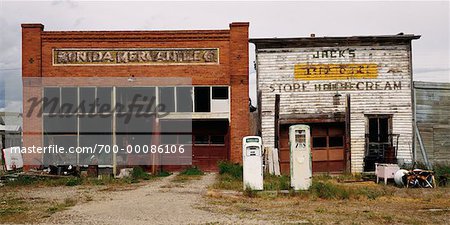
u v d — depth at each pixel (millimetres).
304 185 17422
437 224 11859
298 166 17469
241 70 27531
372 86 27453
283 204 15008
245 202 15453
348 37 27234
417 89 27594
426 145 27484
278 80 27438
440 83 27859
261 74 27516
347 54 27484
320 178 23234
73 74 27797
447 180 20484
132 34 27719
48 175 23531
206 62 27734
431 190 18641
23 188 20297
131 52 27766
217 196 16766
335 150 27531
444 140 27703
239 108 27516
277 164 24984
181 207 14430
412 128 27344
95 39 27766
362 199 16016
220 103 27719
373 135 27500
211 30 27672
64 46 27859
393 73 27500
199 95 27812
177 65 27719
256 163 17469
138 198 16578
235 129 27438
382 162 26797
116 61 27812
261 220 12234
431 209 14047
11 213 13555
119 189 19531
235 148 27375
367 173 25203
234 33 27625
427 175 19719
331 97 27328
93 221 12320
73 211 13852
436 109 27766
